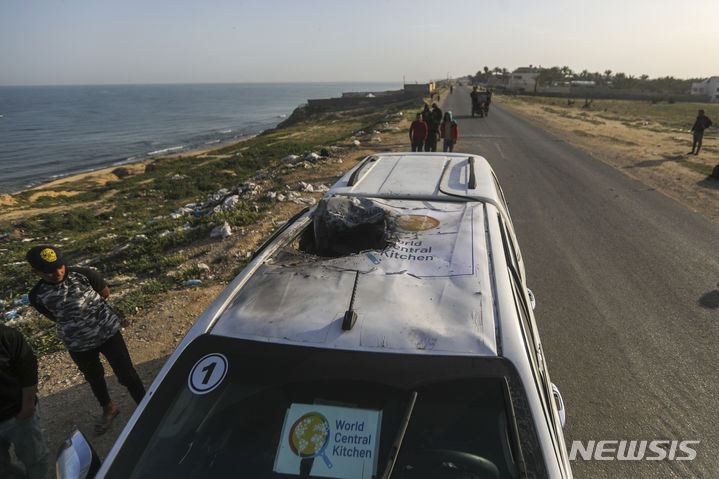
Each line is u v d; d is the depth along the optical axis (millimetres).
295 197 10922
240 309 2234
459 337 1991
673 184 12023
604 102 87125
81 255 9773
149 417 1868
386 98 81812
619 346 4719
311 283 2383
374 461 1734
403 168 4137
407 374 1873
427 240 2758
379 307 2152
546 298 5789
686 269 6594
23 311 6504
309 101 83812
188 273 6699
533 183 12133
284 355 1975
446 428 1777
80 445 2049
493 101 57500
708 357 4508
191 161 33594
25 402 2730
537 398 1820
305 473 1744
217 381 1951
